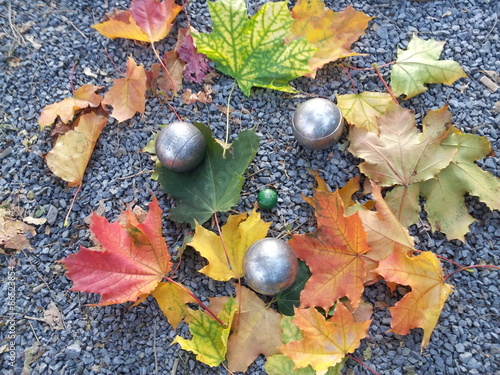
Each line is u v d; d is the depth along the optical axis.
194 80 0.70
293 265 0.56
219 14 0.61
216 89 0.71
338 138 0.64
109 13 0.73
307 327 0.56
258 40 0.64
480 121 0.69
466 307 0.64
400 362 0.62
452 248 0.66
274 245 0.56
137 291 0.56
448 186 0.65
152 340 0.63
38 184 0.68
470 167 0.65
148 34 0.68
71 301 0.65
